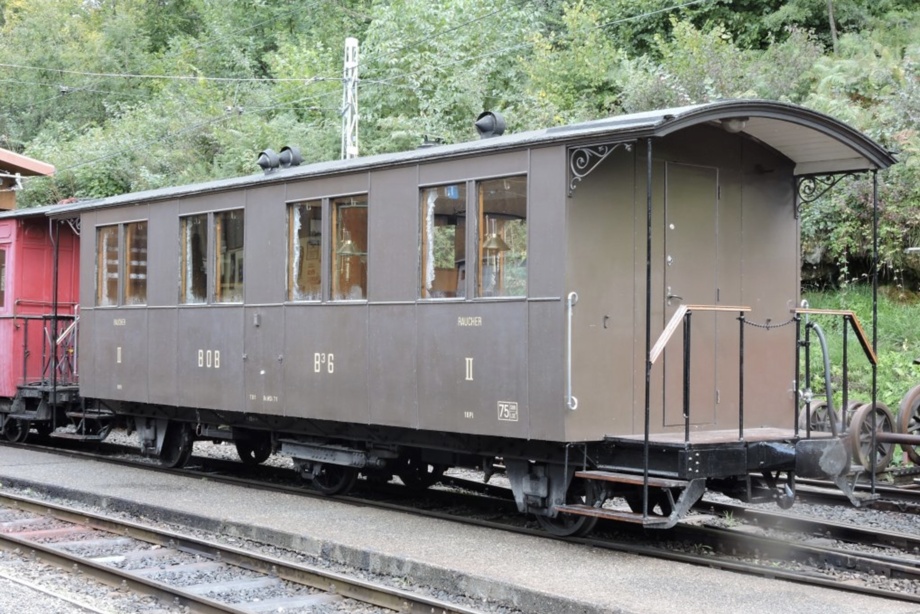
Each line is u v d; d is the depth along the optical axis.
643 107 20.20
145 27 42.09
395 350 9.41
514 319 8.29
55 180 29.03
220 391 11.55
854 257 17.41
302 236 10.57
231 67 36.84
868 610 6.01
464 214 8.78
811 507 10.48
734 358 9.09
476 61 24.42
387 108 24.86
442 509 10.15
